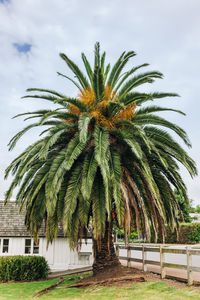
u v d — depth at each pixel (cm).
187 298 746
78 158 1114
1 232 1728
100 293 914
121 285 959
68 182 1059
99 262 1149
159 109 1159
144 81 1205
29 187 1207
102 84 1130
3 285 1305
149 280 977
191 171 1109
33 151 1097
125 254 2086
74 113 1177
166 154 1144
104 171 905
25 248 1752
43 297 976
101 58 1289
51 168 990
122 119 1123
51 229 1060
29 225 1225
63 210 1028
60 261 1756
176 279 952
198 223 2905
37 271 1480
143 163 984
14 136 1220
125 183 1092
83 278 1191
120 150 1134
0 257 1501
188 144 1168
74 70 1223
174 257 1762
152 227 1148
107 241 1159
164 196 1123
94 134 987
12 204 1917
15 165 1225
